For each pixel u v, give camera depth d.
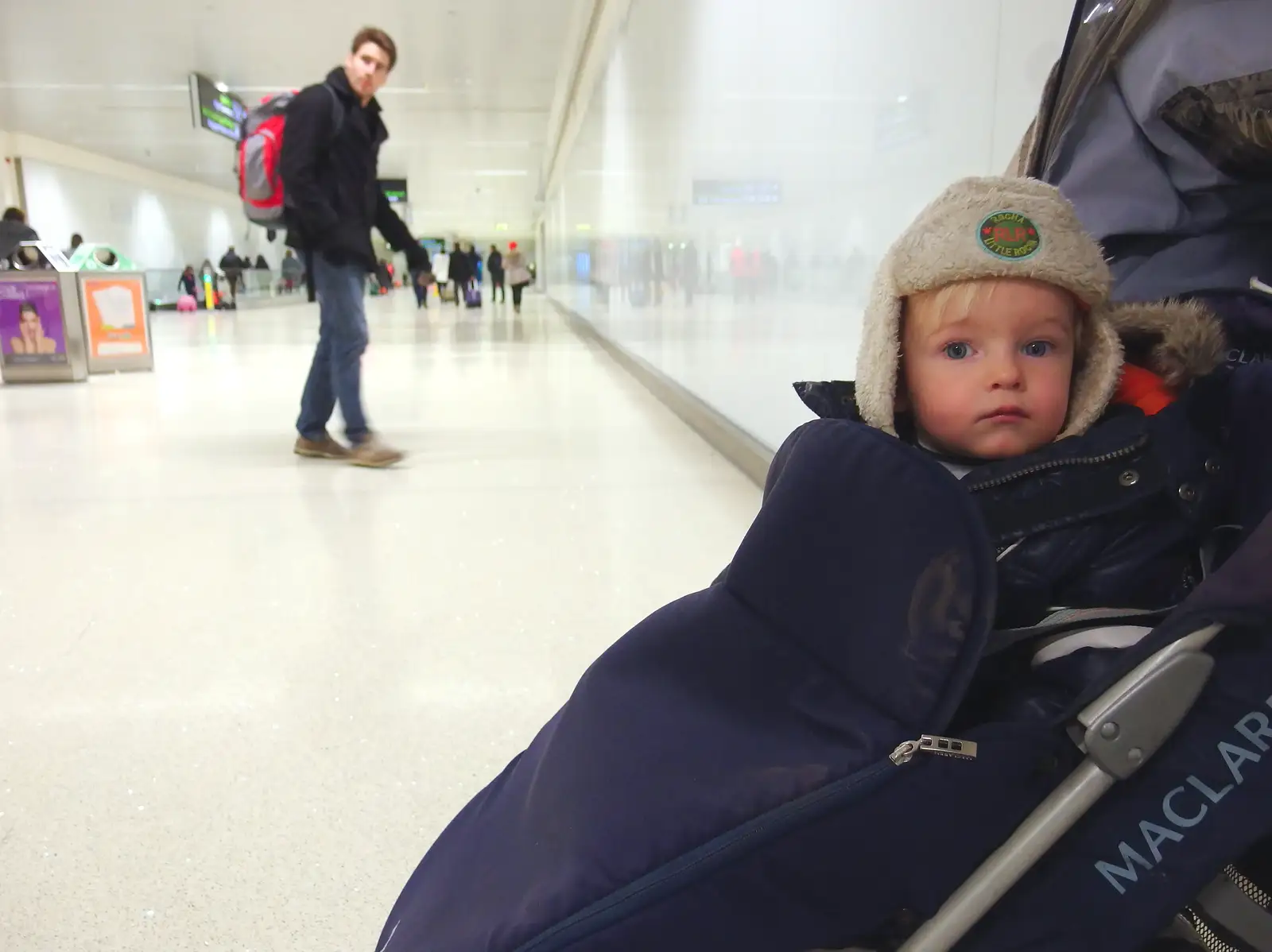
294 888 1.08
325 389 3.36
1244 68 0.81
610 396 5.14
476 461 3.39
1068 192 0.99
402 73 10.68
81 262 6.55
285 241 3.16
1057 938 0.61
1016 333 0.73
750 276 3.04
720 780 0.64
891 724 0.62
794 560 0.71
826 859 0.60
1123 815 0.60
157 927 1.02
